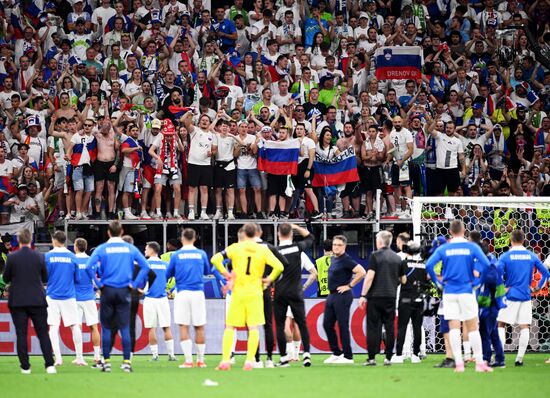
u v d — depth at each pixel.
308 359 42.78
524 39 79.88
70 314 44.69
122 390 33.25
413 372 39.62
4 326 53.34
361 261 65.81
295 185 62.75
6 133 65.94
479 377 37.38
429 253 44.47
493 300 43.28
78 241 45.94
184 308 42.75
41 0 76.69
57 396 31.89
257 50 73.94
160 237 64.75
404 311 44.81
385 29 77.62
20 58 70.12
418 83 73.25
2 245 59.03
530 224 59.59
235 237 64.94
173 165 61.41
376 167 63.47
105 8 74.94
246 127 62.16
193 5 76.94
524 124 73.94
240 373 39.12
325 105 66.88
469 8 82.38
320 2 77.88
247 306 40.59
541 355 52.66
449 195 65.44
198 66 71.44
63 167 62.84
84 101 68.19
